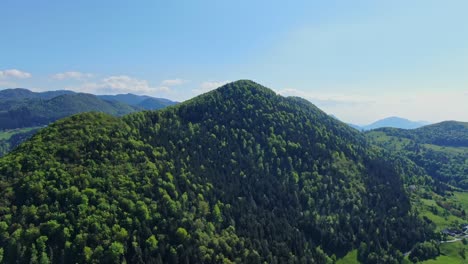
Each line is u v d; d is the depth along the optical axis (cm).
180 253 15062
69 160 17238
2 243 13062
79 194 15300
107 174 17125
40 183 15225
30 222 13950
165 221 16162
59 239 13675
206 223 17550
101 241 14125
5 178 15475
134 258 14162
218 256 15512
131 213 15725
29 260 12875
